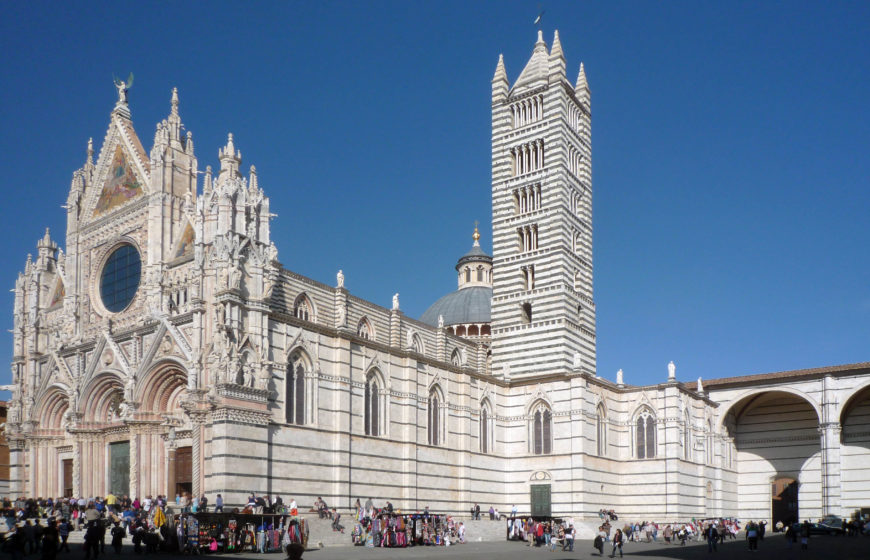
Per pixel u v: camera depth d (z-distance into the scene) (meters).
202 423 73.94
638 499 110.25
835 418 117.81
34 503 76.25
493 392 108.00
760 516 129.00
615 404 112.88
